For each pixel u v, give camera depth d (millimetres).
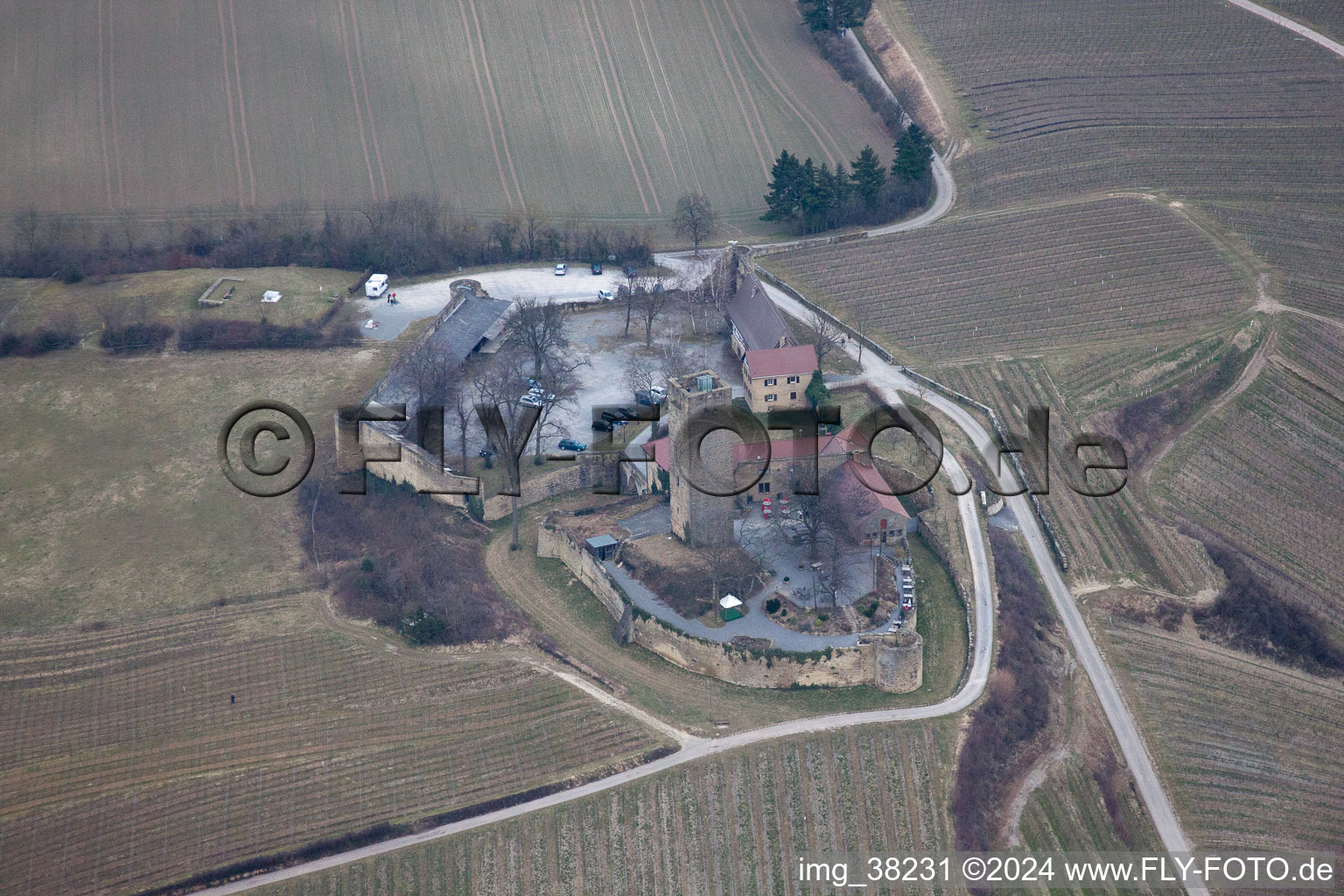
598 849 136000
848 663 151500
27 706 154500
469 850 135375
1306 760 166000
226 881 132750
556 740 146875
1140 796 158000
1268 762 164750
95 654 162250
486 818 138625
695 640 153125
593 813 138750
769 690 152250
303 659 159875
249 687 155875
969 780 143875
